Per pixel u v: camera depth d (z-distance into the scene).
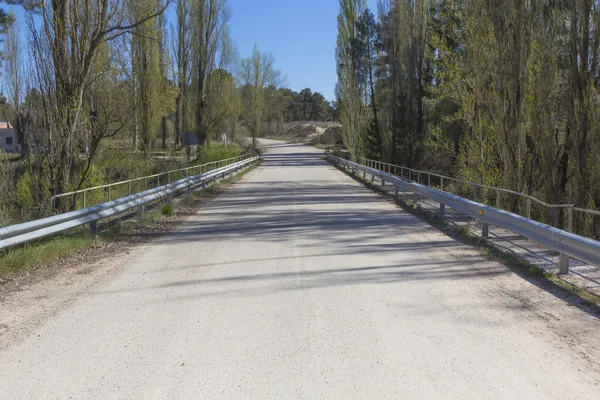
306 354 4.67
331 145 97.56
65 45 12.90
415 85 36.38
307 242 10.23
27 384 4.11
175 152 38.00
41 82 12.81
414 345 4.88
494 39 14.30
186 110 38.28
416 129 36.97
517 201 14.32
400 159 37.94
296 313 5.84
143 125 29.05
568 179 14.52
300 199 18.58
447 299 6.37
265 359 4.57
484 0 14.49
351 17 44.72
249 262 8.48
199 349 4.81
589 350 4.75
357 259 8.65
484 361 4.50
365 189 22.86
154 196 14.76
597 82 13.40
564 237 7.27
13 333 5.28
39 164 13.16
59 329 5.39
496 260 8.49
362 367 4.38
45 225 9.02
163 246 10.12
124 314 5.87
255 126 71.44
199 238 10.95
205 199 19.25
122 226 12.04
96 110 17.53
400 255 8.96
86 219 10.58
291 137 132.38
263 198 19.12
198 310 5.99
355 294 6.59
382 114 43.66
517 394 3.89
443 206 13.41
